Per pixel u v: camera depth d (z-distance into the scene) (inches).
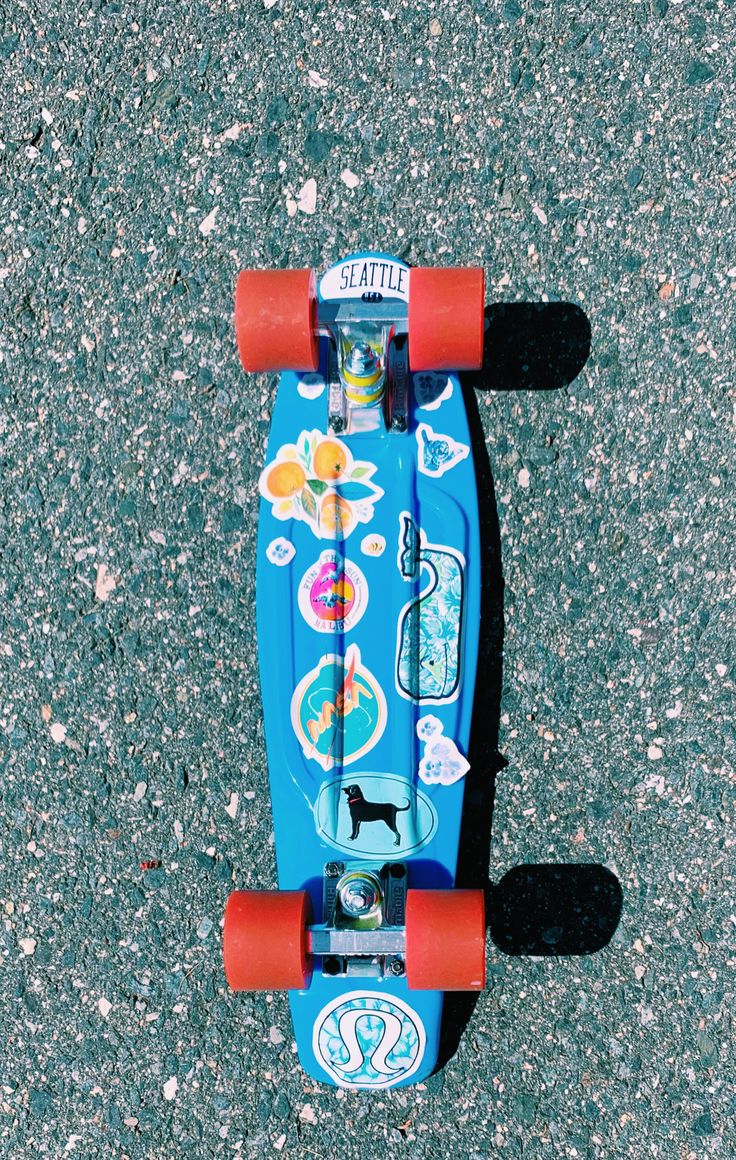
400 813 35.9
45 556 39.4
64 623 39.3
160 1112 38.8
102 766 39.2
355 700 36.1
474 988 34.0
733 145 38.5
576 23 38.8
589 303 38.6
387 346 36.2
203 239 39.4
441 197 38.9
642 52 38.7
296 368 35.8
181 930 38.9
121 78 39.7
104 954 39.1
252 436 39.1
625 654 38.3
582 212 38.7
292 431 36.7
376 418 36.5
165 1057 38.9
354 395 35.4
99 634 39.2
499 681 38.4
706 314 38.4
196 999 38.8
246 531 39.0
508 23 38.8
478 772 38.3
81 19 39.7
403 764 35.9
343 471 36.6
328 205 39.1
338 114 39.2
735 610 38.2
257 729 38.9
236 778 38.9
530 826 38.2
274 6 39.3
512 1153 38.1
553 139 38.8
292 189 39.2
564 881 38.2
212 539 39.1
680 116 38.6
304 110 39.2
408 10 39.0
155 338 39.4
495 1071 38.1
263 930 33.6
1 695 39.4
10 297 39.8
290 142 39.3
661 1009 38.0
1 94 39.8
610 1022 38.1
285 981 34.1
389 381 36.5
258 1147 38.6
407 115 39.0
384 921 35.4
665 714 38.3
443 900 33.8
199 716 39.0
